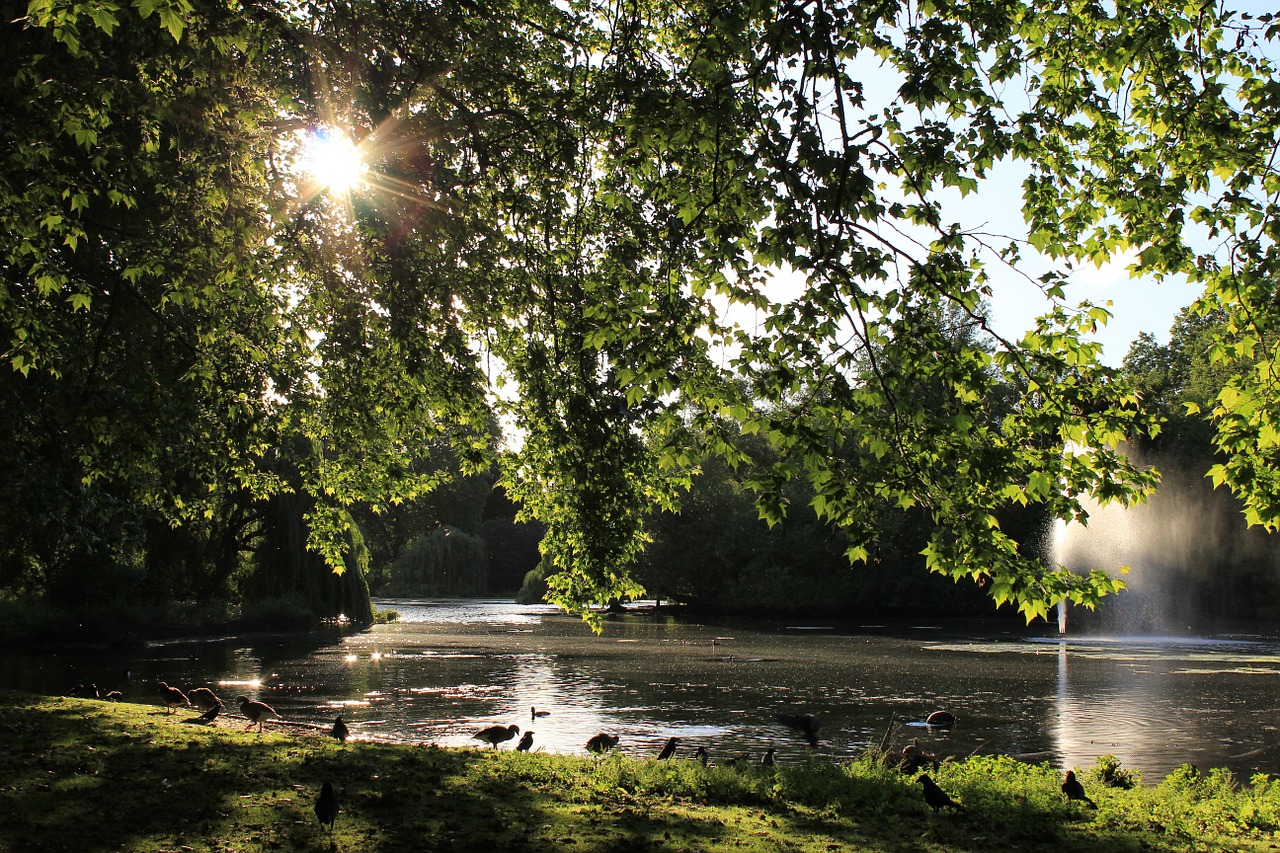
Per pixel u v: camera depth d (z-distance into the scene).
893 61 11.25
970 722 23.56
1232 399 10.85
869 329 10.55
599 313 11.60
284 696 26.94
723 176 11.48
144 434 17.81
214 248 14.52
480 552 100.75
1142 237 12.02
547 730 21.95
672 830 9.70
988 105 11.46
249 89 13.95
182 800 10.20
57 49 13.08
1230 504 62.44
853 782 12.77
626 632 54.88
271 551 49.22
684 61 14.33
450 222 14.99
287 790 10.89
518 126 15.83
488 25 15.40
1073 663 37.62
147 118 13.51
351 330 16.23
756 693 28.47
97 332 18.66
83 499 21.92
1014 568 10.33
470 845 8.89
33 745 12.84
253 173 14.22
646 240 14.47
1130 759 19.30
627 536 15.70
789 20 10.08
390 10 14.70
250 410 17.88
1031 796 12.68
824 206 10.18
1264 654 41.69
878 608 73.31
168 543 45.00
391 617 62.12
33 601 41.66
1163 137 12.38
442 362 16.02
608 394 14.68
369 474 18.41
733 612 76.25
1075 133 12.90
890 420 10.45
